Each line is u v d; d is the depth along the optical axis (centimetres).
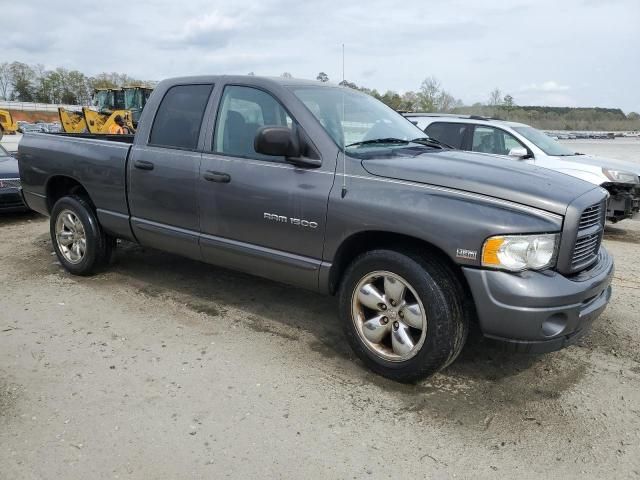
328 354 391
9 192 809
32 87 9569
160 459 275
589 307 328
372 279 356
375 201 342
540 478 266
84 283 533
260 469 269
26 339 407
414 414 318
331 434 297
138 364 371
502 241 305
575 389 349
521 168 368
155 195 464
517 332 310
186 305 479
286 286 531
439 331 324
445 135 871
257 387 344
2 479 258
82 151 523
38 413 312
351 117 414
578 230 321
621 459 281
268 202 389
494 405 329
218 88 439
